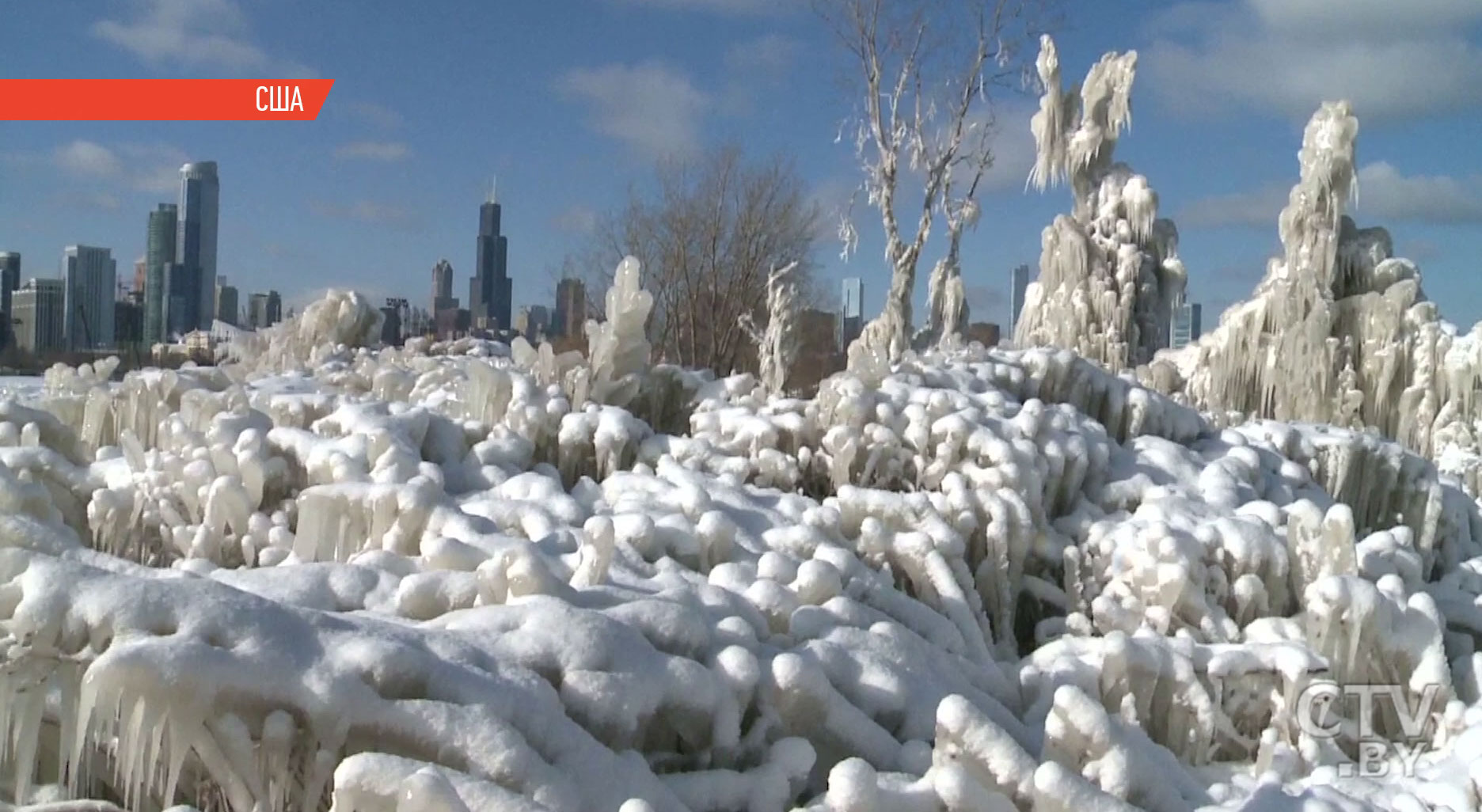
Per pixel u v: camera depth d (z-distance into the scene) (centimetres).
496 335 2922
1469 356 1617
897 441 630
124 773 279
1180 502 646
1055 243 1981
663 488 562
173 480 511
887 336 2075
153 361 2134
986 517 567
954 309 2142
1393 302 1684
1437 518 786
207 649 270
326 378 849
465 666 305
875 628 427
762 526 532
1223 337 1752
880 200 2156
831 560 484
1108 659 432
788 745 344
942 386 754
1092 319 1931
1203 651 471
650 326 2370
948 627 485
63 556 363
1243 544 561
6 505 433
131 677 259
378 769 255
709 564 486
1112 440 750
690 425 764
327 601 376
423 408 627
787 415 662
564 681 322
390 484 467
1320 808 343
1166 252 2036
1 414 561
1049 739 357
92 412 663
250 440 533
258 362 1216
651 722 339
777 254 2866
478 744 281
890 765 364
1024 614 591
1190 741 446
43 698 273
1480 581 738
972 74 2156
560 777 288
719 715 345
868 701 389
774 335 1570
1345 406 1653
